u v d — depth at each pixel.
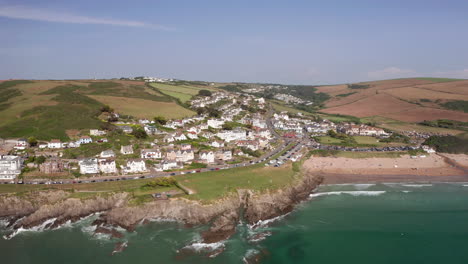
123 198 135.88
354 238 115.69
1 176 153.12
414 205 144.62
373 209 140.12
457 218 131.50
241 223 125.94
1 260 100.31
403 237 116.31
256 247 108.56
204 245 108.62
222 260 100.50
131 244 108.88
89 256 102.00
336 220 129.62
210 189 144.12
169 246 107.75
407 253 106.38
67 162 168.88
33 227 120.81
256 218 127.94
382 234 118.19
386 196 155.12
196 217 125.25
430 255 105.31
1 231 118.50
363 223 127.12
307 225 125.19
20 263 98.75
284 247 109.06
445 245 111.19
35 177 153.88
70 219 125.88
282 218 131.25
